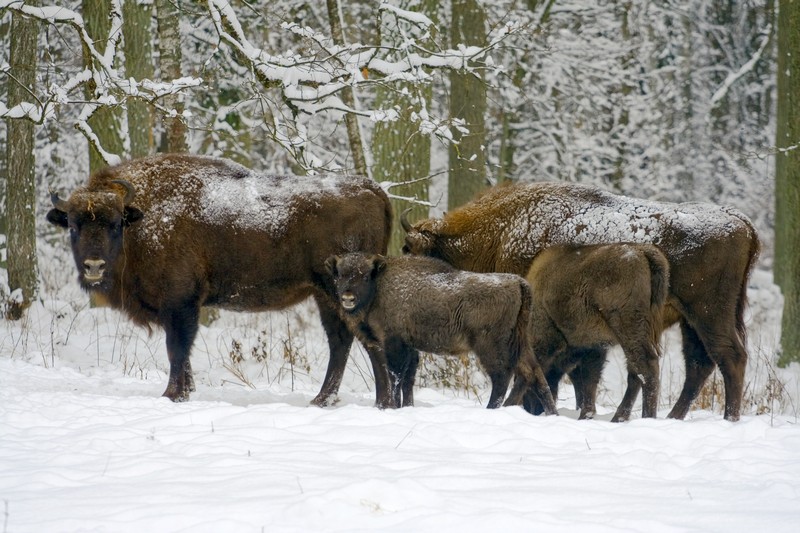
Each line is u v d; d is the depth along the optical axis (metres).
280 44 65.31
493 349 27.64
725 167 83.62
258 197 31.39
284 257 31.20
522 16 67.38
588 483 17.17
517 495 15.98
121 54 49.34
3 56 60.88
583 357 30.92
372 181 32.56
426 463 18.41
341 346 31.83
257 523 13.95
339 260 29.27
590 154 78.31
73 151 69.88
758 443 21.12
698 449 20.75
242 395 32.28
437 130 41.09
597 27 76.44
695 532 13.84
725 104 83.75
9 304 46.56
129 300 30.97
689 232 30.28
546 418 23.89
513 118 75.62
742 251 30.17
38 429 22.19
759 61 82.81
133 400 27.58
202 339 44.47
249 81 38.44
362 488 15.30
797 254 51.03
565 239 31.97
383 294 29.16
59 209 29.80
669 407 35.38
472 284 27.89
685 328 31.39
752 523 14.41
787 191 51.56
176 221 30.69
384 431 21.67
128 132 49.25
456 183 62.16
